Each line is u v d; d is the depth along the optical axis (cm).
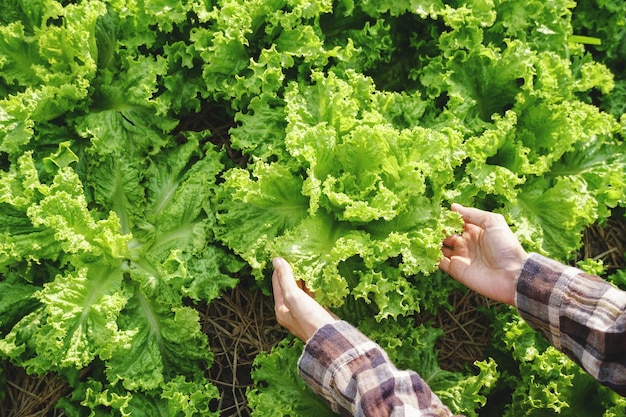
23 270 147
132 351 147
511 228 156
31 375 155
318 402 150
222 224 152
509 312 161
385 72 171
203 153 162
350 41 159
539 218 160
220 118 168
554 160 161
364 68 165
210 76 157
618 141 169
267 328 162
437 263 144
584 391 157
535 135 163
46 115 151
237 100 157
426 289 156
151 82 154
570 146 160
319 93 152
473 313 169
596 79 174
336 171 151
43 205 141
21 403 154
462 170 158
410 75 168
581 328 119
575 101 165
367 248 145
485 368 151
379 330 152
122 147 154
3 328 147
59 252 147
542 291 125
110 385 146
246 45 159
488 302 169
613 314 117
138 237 154
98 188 153
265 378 151
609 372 118
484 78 162
